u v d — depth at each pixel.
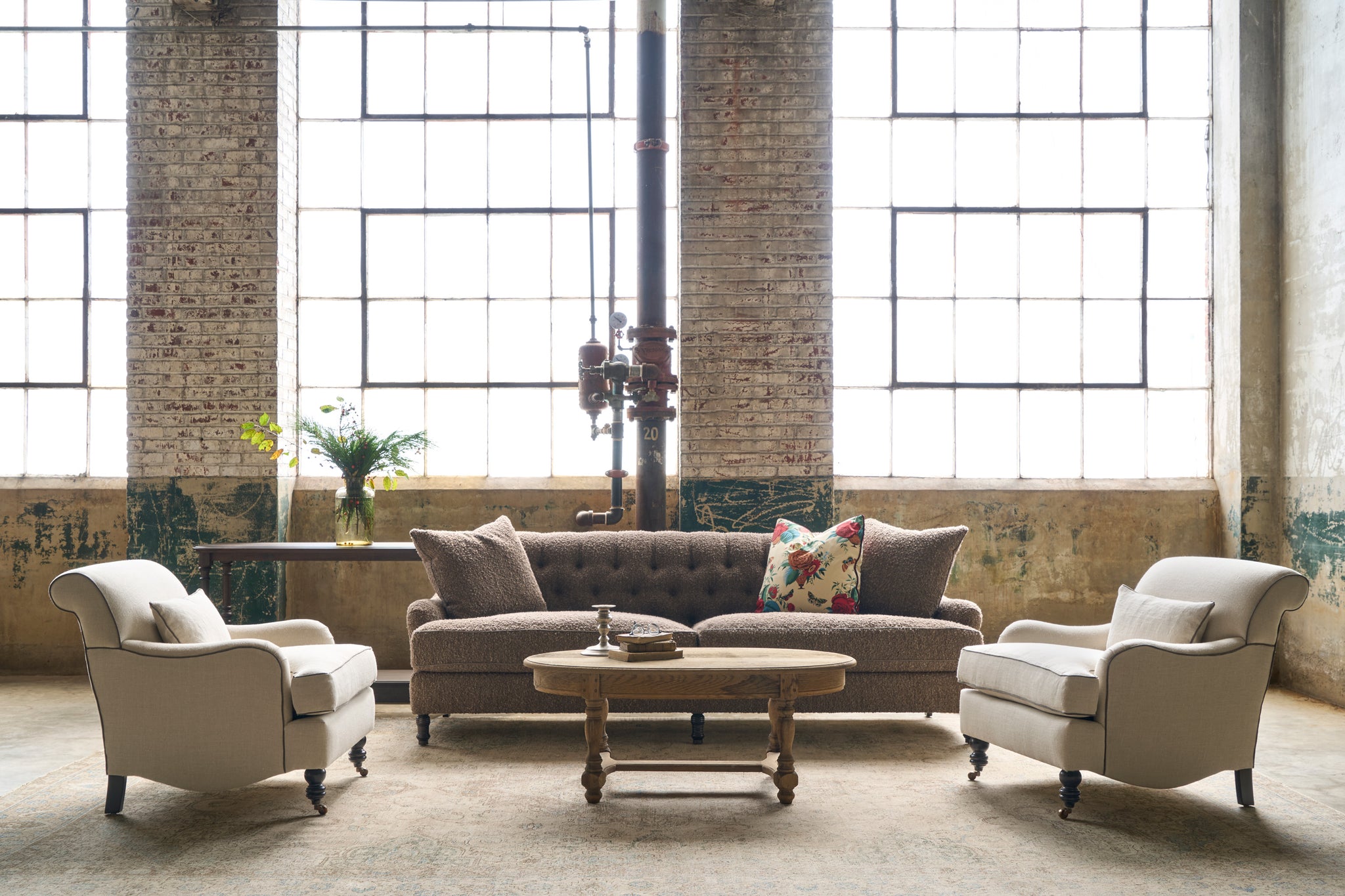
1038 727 3.05
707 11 5.20
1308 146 4.87
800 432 5.19
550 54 5.54
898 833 2.80
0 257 5.50
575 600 4.45
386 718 4.29
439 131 5.55
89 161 5.51
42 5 5.48
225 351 5.15
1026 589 5.38
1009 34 5.56
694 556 4.54
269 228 5.17
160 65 5.16
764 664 3.12
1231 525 5.23
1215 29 5.46
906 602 4.25
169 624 2.98
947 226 5.55
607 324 5.56
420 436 4.79
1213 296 5.48
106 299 5.49
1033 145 5.56
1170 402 5.54
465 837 2.76
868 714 4.37
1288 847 2.69
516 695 3.85
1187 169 5.54
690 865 2.54
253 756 2.91
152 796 3.14
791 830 2.83
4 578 5.29
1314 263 4.80
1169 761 2.94
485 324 5.54
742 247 5.19
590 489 5.39
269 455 5.13
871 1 5.54
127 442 5.14
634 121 5.55
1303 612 4.84
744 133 5.19
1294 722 4.23
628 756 3.64
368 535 4.61
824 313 5.19
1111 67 5.57
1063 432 5.55
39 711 4.40
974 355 5.55
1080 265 5.55
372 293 5.53
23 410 5.47
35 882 2.42
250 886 2.39
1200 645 2.98
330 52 5.52
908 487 5.42
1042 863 2.56
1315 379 4.79
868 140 5.55
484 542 4.27
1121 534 5.39
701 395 5.18
